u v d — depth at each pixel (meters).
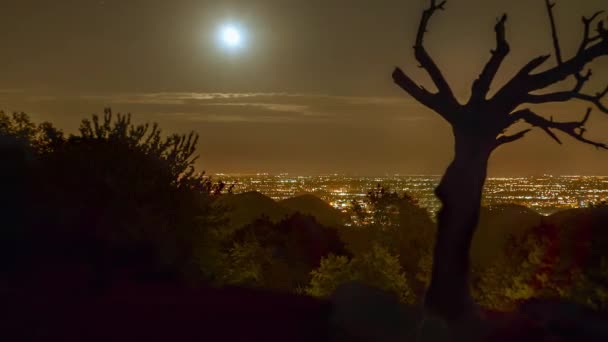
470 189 9.18
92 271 11.99
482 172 9.27
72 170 14.25
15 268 11.87
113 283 11.66
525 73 9.34
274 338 8.84
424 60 9.52
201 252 15.29
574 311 10.66
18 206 13.28
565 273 22.09
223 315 9.88
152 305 10.34
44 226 13.24
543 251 25.00
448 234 9.20
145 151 15.88
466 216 9.16
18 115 16.53
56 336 8.58
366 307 9.48
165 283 12.66
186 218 15.11
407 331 9.16
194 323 9.42
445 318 9.09
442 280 9.18
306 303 10.77
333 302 9.87
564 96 9.51
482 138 9.26
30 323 9.06
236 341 8.71
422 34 9.59
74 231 13.30
